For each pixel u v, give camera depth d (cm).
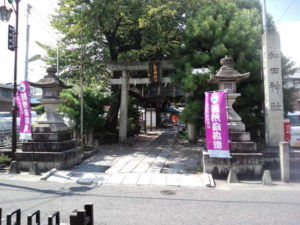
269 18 1130
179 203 527
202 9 1073
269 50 855
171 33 1257
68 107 1170
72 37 1395
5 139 1222
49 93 889
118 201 539
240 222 431
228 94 792
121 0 1180
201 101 970
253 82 976
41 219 441
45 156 813
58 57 1507
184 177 726
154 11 1087
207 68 983
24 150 838
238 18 974
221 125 725
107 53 1575
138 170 821
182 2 1135
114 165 898
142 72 1731
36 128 854
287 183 685
